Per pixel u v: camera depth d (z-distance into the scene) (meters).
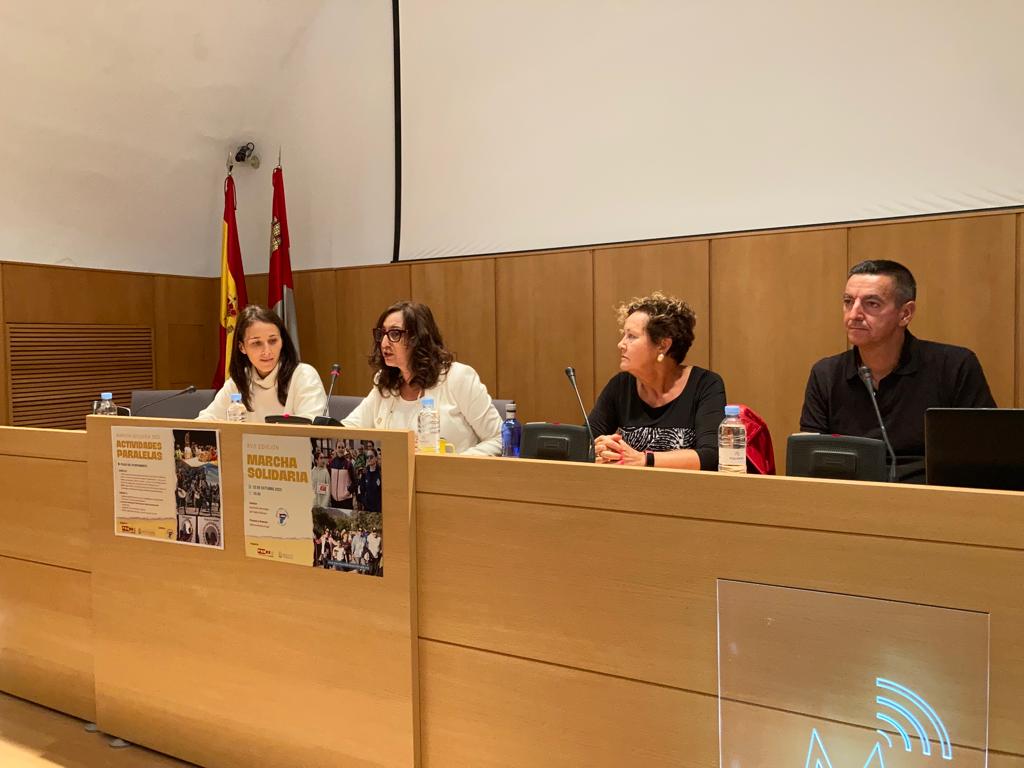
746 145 3.74
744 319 3.73
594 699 1.47
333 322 5.09
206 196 5.47
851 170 3.50
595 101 4.13
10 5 3.82
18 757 2.10
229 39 4.79
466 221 4.61
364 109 4.99
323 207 5.22
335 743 1.77
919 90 3.33
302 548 1.79
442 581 1.63
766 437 2.14
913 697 1.19
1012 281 3.15
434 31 4.61
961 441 1.28
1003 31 3.16
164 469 2.02
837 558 1.24
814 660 1.27
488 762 1.60
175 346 5.45
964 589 1.15
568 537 1.48
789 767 1.30
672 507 1.38
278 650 1.85
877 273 2.10
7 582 2.45
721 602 1.34
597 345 4.14
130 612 2.11
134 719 2.13
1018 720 1.12
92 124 4.53
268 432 1.82
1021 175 3.16
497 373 4.48
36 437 2.32
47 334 4.63
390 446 1.64
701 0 3.80
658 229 4.00
